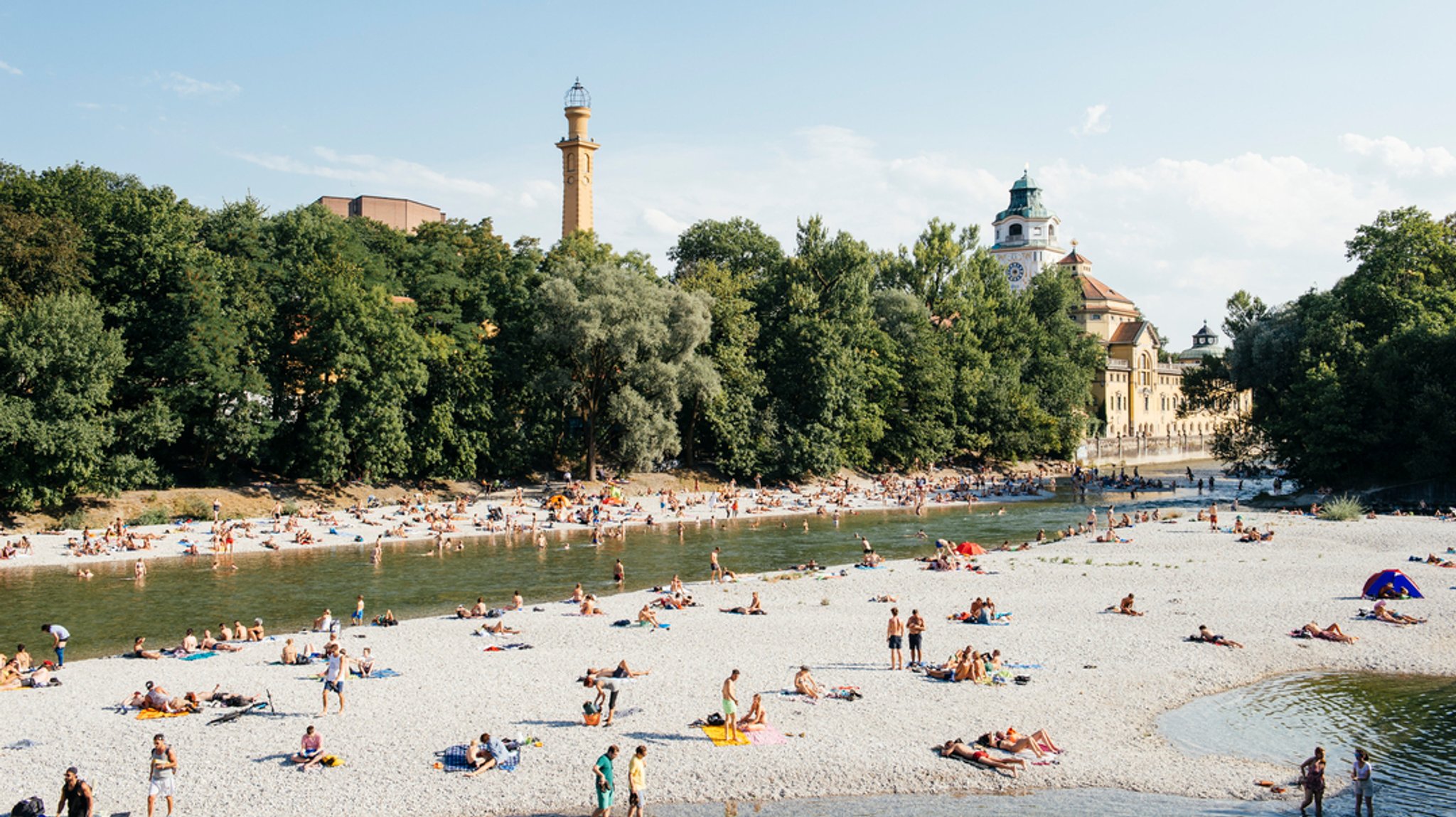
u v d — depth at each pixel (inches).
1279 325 3870.6
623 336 3316.9
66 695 1187.3
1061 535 2637.8
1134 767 949.8
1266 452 3641.7
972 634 1460.4
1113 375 6589.6
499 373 3425.2
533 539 2652.6
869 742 1007.6
